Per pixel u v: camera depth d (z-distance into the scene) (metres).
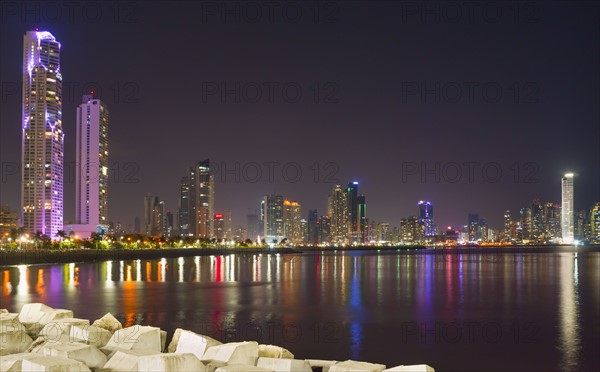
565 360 32.59
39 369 12.66
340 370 14.16
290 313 53.72
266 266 176.50
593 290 83.06
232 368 12.99
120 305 59.53
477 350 35.47
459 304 63.50
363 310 57.03
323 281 103.25
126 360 14.81
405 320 49.59
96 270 142.62
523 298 70.94
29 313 22.66
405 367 13.98
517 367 30.94
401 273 132.75
